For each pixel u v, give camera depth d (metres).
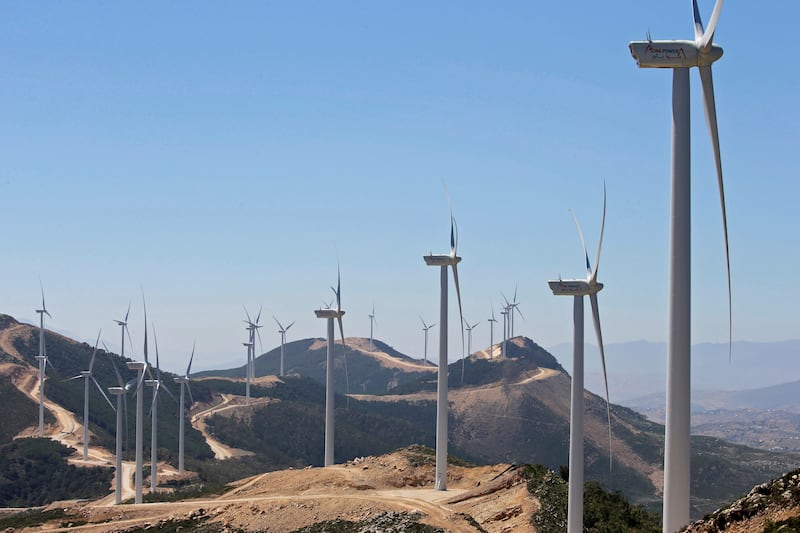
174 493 153.25
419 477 114.31
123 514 111.50
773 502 44.03
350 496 104.06
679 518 49.88
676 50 50.41
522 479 98.12
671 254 50.81
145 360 173.12
